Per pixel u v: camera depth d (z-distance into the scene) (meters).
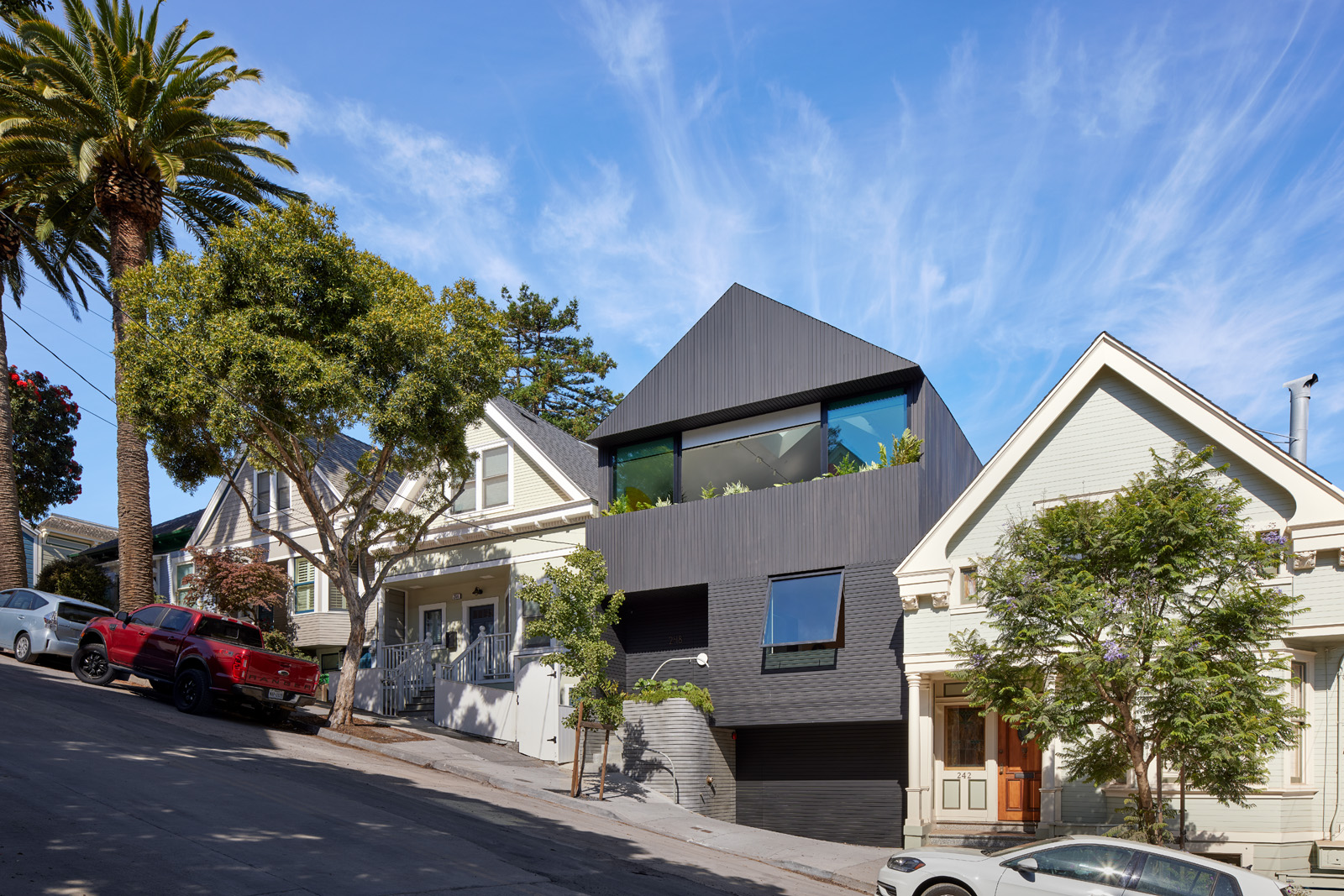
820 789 21.31
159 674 21.91
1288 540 15.42
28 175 27.47
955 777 19.17
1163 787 16.09
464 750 21.92
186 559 35.03
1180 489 13.51
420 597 30.47
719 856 16.33
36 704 18.86
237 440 20.78
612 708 19.62
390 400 20.73
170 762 15.38
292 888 10.11
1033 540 13.90
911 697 18.72
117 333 26.36
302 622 30.27
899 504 20.52
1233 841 15.13
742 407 23.27
